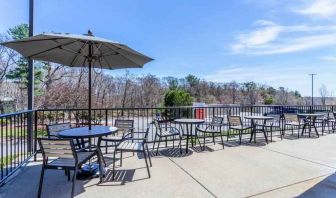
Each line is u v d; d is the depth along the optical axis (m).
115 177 3.47
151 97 21.39
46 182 3.28
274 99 30.17
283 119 6.98
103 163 3.86
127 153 4.84
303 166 3.99
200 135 6.57
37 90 13.14
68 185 3.17
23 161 4.07
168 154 4.80
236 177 3.47
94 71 15.77
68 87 13.82
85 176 3.45
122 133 4.61
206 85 27.98
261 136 6.84
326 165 4.05
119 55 4.06
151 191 2.99
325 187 3.10
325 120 7.50
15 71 13.54
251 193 2.93
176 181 3.32
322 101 27.38
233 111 8.88
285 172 3.69
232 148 5.33
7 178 3.36
